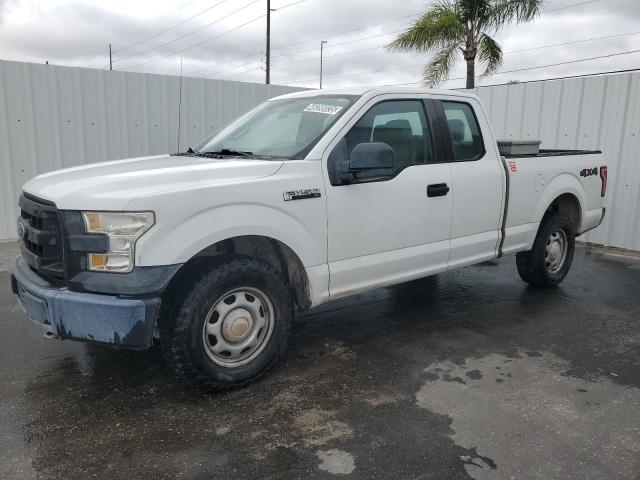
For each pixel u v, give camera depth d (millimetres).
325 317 5195
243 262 3592
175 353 3416
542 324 5062
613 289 6277
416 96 4656
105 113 8406
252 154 4195
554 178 5809
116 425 3260
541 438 3166
